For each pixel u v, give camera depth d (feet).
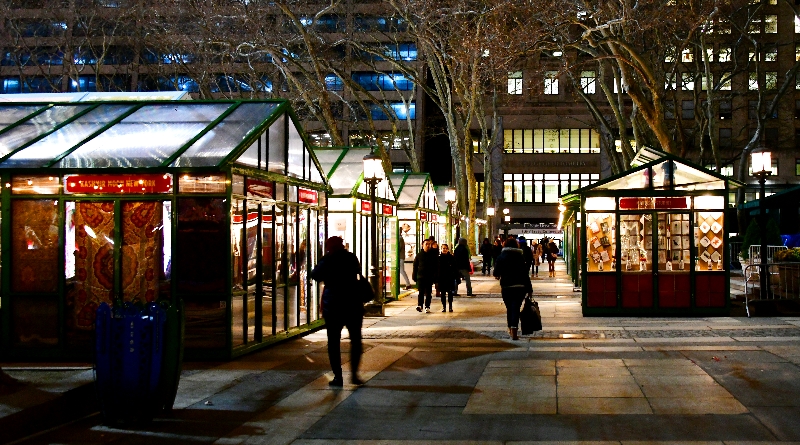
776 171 231.30
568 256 111.75
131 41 172.96
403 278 87.10
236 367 34.37
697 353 35.35
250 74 141.79
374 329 48.55
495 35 114.52
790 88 228.02
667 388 27.58
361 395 27.81
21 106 45.70
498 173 240.12
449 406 25.73
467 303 69.87
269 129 42.16
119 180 37.11
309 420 24.13
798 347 36.42
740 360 33.04
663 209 53.21
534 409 24.97
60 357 37.37
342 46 208.64
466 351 38.01
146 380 23.76
